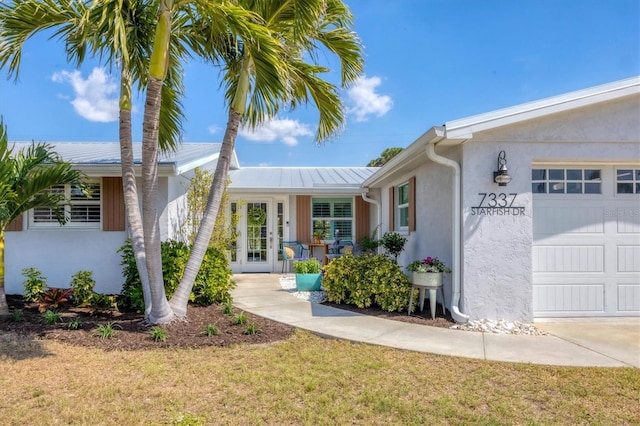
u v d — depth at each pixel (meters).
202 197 9.53
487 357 4.47
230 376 3.86
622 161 5.99
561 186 6.27
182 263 6.76
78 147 10.09
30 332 5.25
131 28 5.21
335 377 3.86
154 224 5.36
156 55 5.02
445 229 6.89
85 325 5.59
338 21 6.16
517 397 3.46
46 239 7.76
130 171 5.57
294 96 6.43
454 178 6.05
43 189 6.12
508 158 5.89
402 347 4.79
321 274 9.00
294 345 4.91
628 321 6.07
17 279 7.71
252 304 7.38
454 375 3.95
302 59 6.21
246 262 12.62
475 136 5.86
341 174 14.52
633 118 5.89
